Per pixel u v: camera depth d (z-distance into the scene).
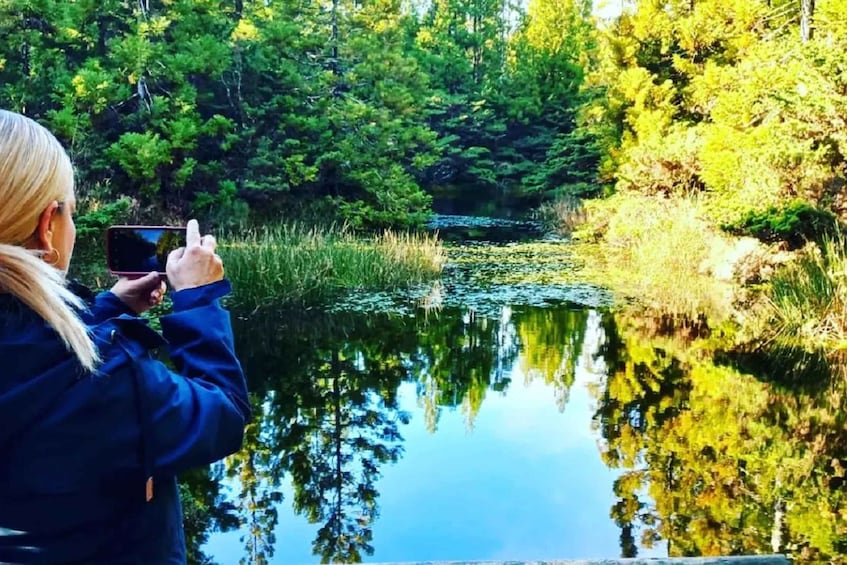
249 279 9.66
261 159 16.33
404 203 18.06
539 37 30.75
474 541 3.88
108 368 0.87
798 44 11.66
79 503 0.85
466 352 7.70
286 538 3.93
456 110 28.98
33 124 0.91
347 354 7.65
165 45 15.55
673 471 4.70
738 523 3.96
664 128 18.27
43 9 14.20
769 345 7.64
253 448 5.21
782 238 10.32
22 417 0.82
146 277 1.27
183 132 14.80
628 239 15.06
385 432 5.48
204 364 0.99
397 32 19.80
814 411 5.73
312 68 18.83
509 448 5.12
